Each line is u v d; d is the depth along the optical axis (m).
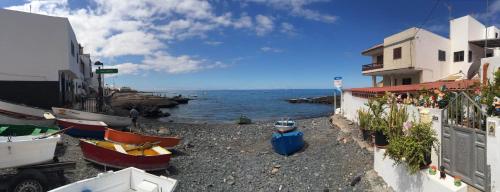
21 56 23.14
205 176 13.10
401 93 15.08
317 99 85.56
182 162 15.20
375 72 36.38
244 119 32.88
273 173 13.23
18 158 8.93
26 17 23.25
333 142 17.27
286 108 66.00
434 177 7.51
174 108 64.94
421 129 8.34
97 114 21.36
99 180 8.45
